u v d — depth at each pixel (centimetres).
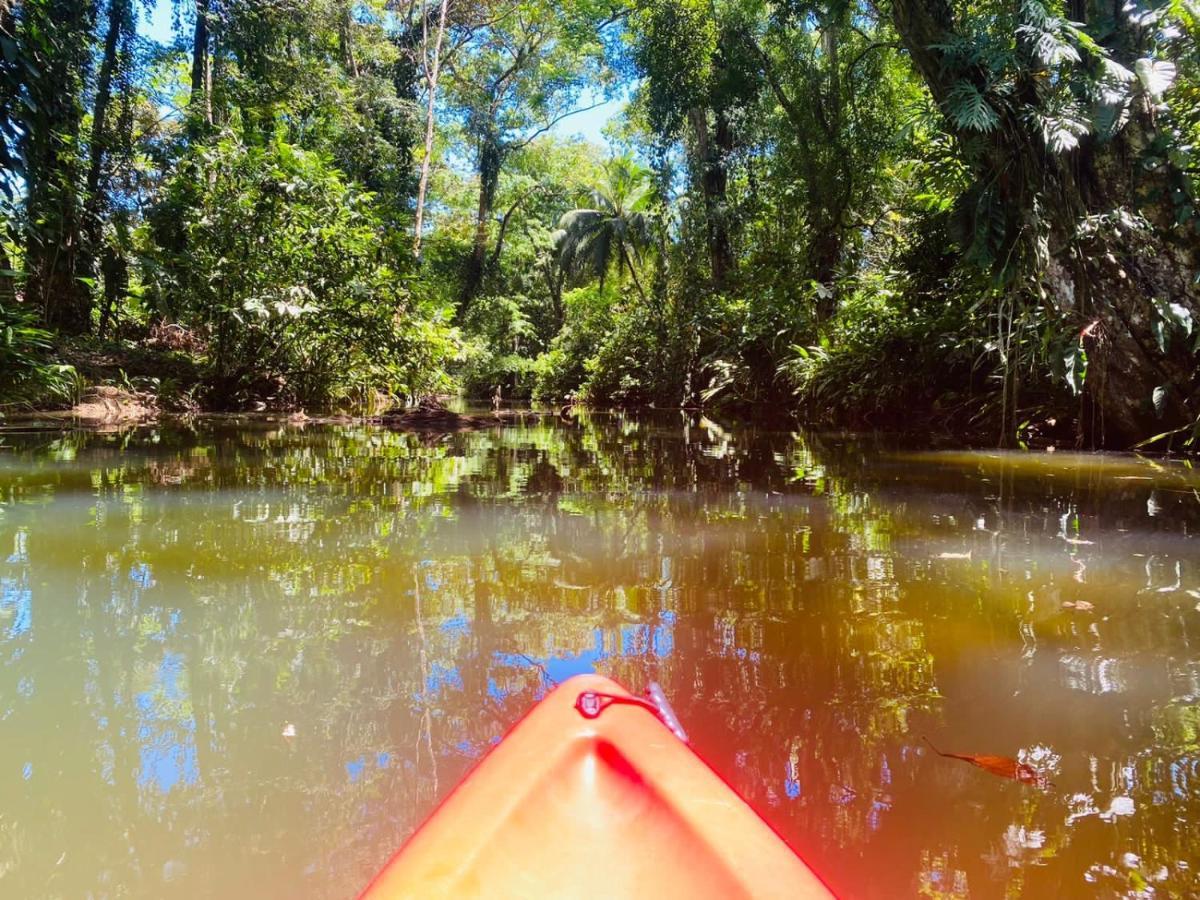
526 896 75
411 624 201
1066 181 592
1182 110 601
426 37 1747
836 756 135
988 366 788
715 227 1504
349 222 1004
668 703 155
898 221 1213
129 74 1187
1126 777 128
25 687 161
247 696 158
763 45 1344
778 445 700
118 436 654
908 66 1184
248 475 451
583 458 584
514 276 2639
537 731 108
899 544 293
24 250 921
